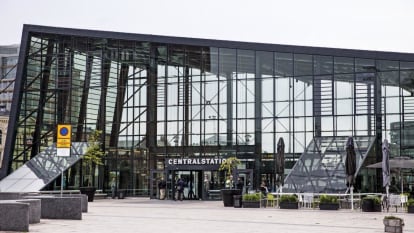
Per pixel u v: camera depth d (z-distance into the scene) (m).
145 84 54.44
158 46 54.25
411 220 27.42
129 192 53.94
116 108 55.25
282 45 49.28
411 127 44.88
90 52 56.53
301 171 43.28
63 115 56.69
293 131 48.44
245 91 50.44
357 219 27.33
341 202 36.62
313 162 43.81
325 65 47.94
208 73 51.97
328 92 47.62
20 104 57.88
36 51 57.91
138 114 54.44
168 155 52.81
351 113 46.78
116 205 40.59
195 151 51.78
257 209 35.62
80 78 56.59
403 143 44.97
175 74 53.28
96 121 55.75
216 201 47.00
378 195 38.75
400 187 43.75
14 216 20.17
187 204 42.12
